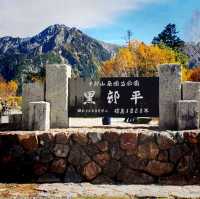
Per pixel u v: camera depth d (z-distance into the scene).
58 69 5.91
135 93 5.83
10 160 5.17
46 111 5.62
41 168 5.12
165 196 4.11
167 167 5.02
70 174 5.08
